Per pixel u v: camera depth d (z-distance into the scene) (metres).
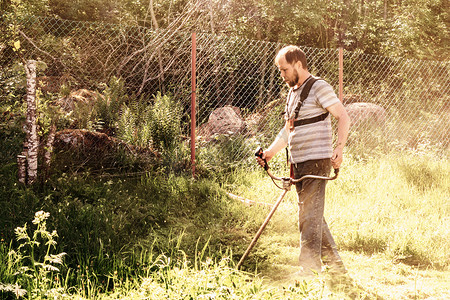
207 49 10.22
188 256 3.84
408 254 4.16
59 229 3.84
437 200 5.59
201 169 6.56
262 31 15.62
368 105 9.80
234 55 10.39
